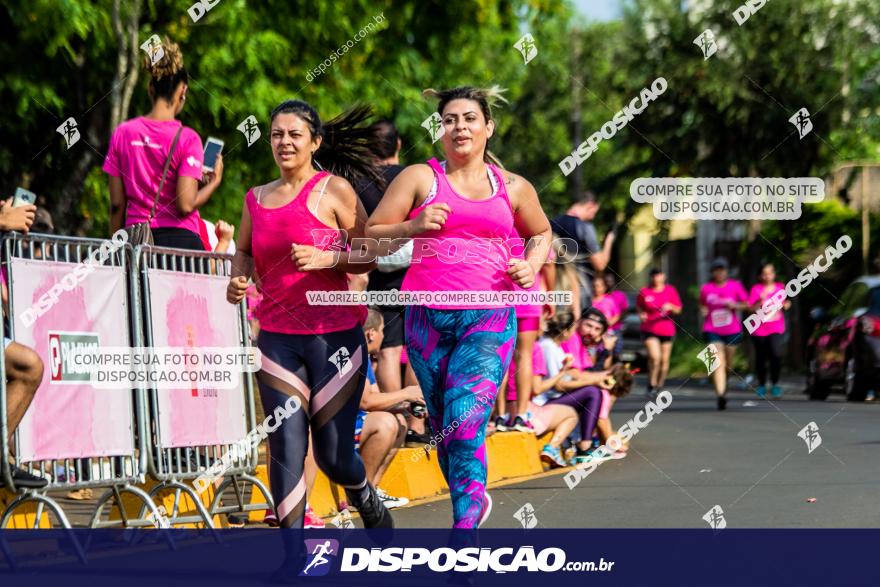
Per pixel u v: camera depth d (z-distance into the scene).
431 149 19.81
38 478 6.54
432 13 21.19
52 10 13.26
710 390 22.41
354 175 8.08
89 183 14.96
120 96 13.12
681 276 35.53
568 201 39.34
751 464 10.34
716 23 25.33
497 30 22.73
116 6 13.01
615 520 7.66
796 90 24.92
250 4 16.55
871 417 15.24
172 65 8.48
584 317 12.07
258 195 6.35
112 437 7.06
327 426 6.31
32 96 14.23
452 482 6.10
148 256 7.28
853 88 25.08
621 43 26.75
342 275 6.32
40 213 9.14
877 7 24.67
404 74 19.81
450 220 6.15
